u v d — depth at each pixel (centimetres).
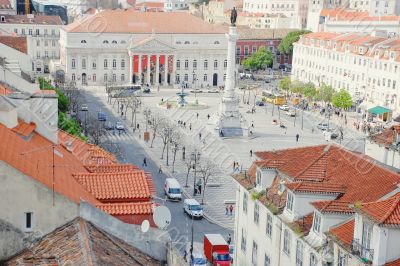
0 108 5231
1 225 3731
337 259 5481
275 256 6819
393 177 6138
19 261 3562
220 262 8900
